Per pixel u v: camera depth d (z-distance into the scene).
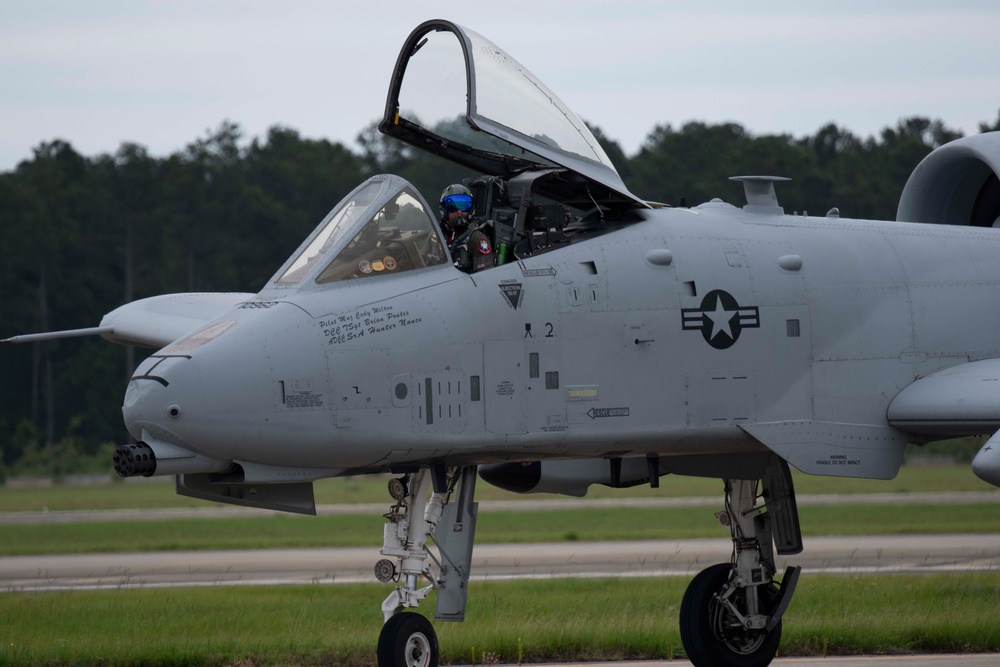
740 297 37.47
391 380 32.50
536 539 110.50
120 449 30.61
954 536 111.38
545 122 37.28
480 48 36.56
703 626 39.78
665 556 92.88
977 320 40.91
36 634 49.03
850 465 38.16
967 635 45.66
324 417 31.72
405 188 34.78
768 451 39.75
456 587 34.72
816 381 38.19
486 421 33.59
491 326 33.97
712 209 40.31
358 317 32.59
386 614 34.25
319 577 81.25
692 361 36.50
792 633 45.72
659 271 36.69
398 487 35.09
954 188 48.41
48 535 127.56
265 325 31.89
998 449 33.12
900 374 39.47
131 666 42.53
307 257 34.38
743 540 40.53
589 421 34.91
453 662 43.75
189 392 30.64
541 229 37.03
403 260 34.00
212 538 120.88
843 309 39.00
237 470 32.69
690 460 39.91
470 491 35.47
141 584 75.06
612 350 35.44
